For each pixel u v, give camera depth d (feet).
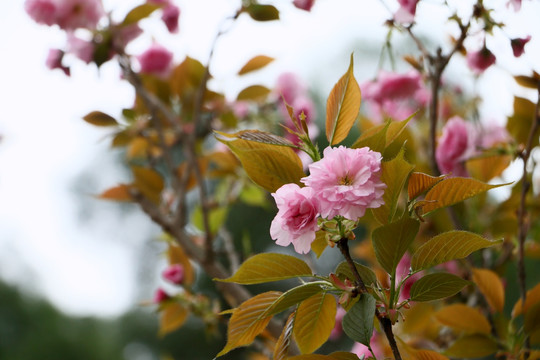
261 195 5.91
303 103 5.73
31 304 29.12
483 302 4.54
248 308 3.67
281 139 3.66
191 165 4.76
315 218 3.47
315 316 3.71
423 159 4.86
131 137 5.38
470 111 5.40
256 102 6.02
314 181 3.45
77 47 5.06
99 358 26.55
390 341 3.53
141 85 4.93
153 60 5.39
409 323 4.68
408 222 3.49
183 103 5.57
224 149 5.72
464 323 4.26
